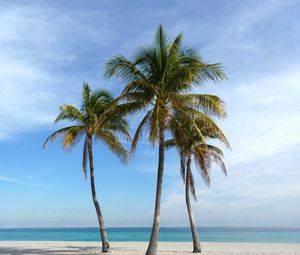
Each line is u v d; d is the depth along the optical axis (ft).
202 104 60.70
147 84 60.23
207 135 81.56
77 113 82.38
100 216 83.15
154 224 60.75
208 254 80.84
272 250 93.04
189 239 218.18
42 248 102.94
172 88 61.82
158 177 62.18
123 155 86.28
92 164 83.25
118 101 60.95
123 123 82.58
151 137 57.16
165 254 80.18
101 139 85.10
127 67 62.95
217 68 59.77
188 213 85.46
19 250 95.09
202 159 83.87
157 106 59.11
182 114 62.13
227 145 61.93
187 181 85.61
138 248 102.94
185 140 67.92
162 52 63.05
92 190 83.15
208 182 84.53
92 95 83.35
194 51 62.23
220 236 263.08
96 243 134.41
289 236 254.88
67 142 81.51
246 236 258.78
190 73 57.36
